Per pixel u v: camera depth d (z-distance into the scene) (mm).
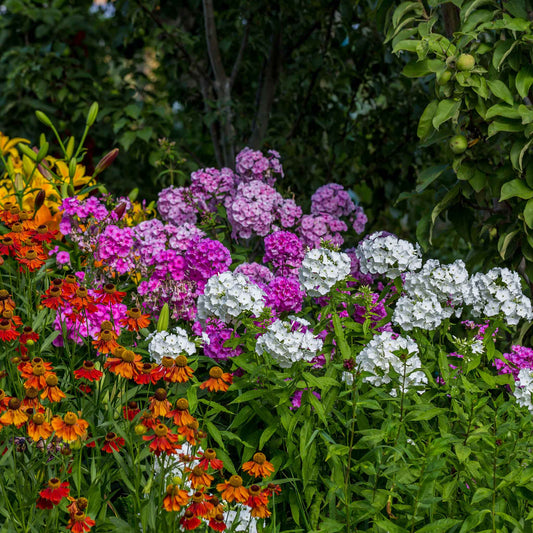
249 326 2721
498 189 3387
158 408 2119
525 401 2598
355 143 5402
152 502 2127
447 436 2336
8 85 5715
